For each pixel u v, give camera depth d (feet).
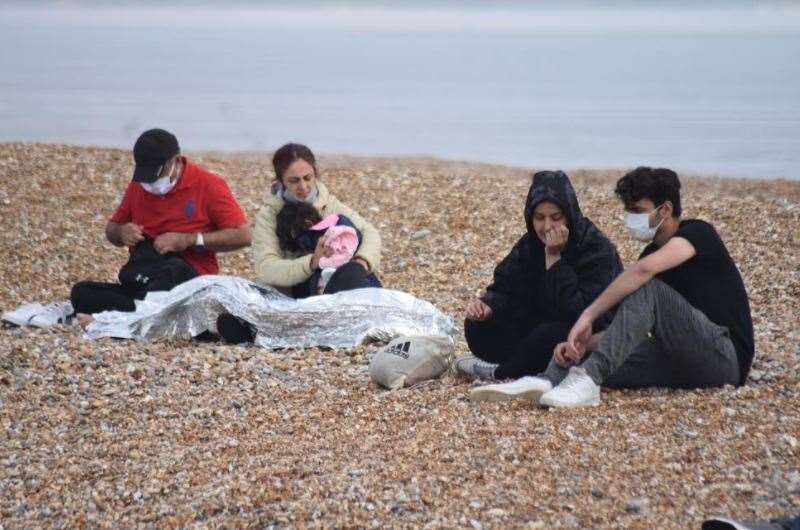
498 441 79.82
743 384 89.86
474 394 87.97
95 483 78.18
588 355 89.04
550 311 92.68
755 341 106.01
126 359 101.04
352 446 81.41
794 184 212.84
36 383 95.61
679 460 76.02
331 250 109.40
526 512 69.87
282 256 113.19
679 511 69.26
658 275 87.81
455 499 71.87
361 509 71.26
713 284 86.84
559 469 75.20
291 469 77.56
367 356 102.89
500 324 95.55
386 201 167.63
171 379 96.89
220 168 188.65
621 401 86.38
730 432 80.02
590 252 90.48
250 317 106.83
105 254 148.05
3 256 143.95
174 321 108.99
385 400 90.63
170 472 79.00
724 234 147.74
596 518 68.69
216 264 119.44
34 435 86.22
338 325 107.04
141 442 84.43
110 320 110.42
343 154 274.16
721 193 197.47
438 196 169.17
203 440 84.84
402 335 103.76
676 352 85.97
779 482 72.33
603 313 85.56
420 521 69.51
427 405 88.79
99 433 86.33
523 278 94.63
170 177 114.32
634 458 76.33
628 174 87.81
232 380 96.99
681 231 86.53
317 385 95.45
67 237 152.56
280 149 112.98
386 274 139.95
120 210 118.32
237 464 79.41
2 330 112.98
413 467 76.59
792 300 121.49
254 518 71.26
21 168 176.55
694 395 86.69
